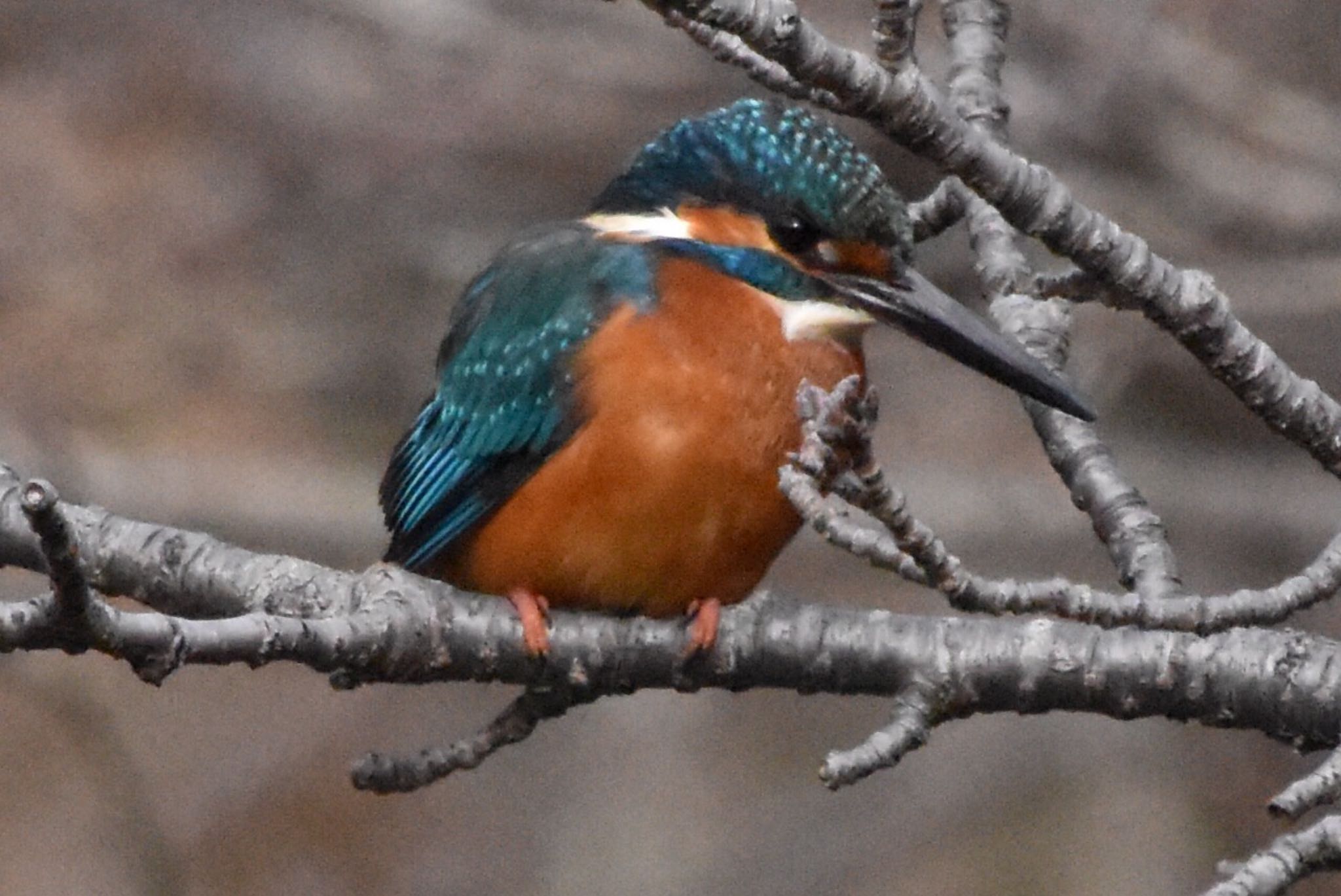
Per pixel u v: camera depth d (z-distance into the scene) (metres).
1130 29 12.25
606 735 14.80
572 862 14.14
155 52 13.66
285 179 13.65
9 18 13.76
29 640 5.14
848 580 13.80
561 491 6.98
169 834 13.33
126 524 6.90
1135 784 13.35
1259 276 12.18
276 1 13.56
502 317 7.22
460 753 6.70
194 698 14.49
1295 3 12.68
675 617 7.03
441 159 13.39
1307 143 12.34
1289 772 12.84
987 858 13.39
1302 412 6.42
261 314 13.95
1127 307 6.46
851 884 13.62
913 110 5.89
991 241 7.66
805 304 7.19
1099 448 7.06
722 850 13.97
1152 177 12.48
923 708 6.59
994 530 13.67
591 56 12.95
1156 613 5.69
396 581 6.66
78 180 13.69
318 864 14.14
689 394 6.90
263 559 6.80
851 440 5.37
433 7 13.06
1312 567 5.79
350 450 14.38
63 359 13.75
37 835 13.97
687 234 7.32
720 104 12.92
